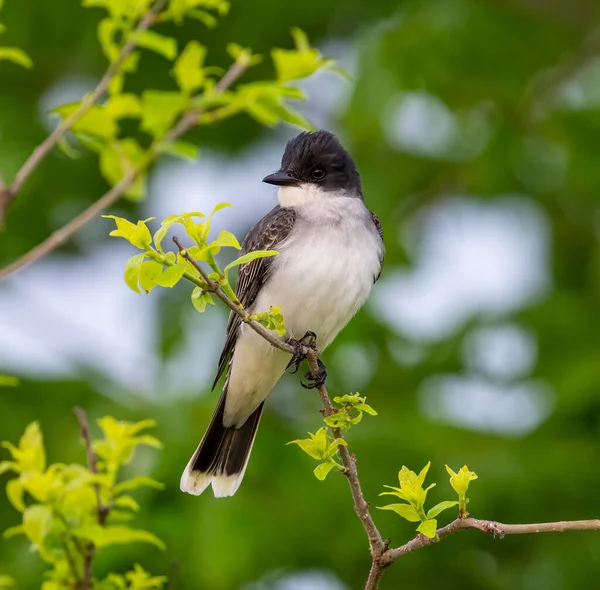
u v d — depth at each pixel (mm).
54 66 15133
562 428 12469
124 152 10312
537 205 15695
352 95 14547
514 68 15227
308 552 11883
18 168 14414
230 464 9789
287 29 15117
